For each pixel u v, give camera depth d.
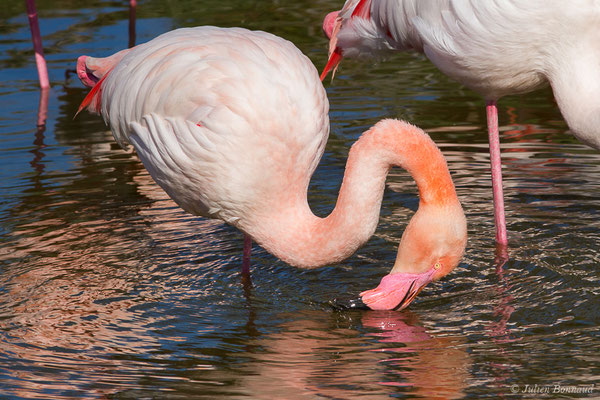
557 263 8.27
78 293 7.84
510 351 6.61
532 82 8.63
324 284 8.12
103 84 8.56
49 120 12.79
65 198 10.12
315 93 7.78
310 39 16.02
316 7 18.12
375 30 9.44
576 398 5.86
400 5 8.93
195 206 8.14
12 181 10.56
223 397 5.98
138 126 7.87
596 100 8.12
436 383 6.12
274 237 7.73
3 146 11.72
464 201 9.96
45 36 16.62
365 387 6.10
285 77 7.68
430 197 7.18
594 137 8.20
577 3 7.97
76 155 11.51
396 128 7.17
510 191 10.23
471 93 13.66
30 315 7.40
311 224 7.60
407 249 7.34
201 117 7.46
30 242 8.94
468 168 10.89
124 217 9.66
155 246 8.95
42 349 6.80
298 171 7.65
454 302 7.61
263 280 8.23
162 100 7.70
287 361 6.54
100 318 7.35
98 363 6.55
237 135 7.45
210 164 7.54
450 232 7.19
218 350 6.75
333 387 6.09
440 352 6.64
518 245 8.77
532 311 7.32
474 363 6.43
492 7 8.09
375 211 7.34
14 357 6.67
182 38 8.06
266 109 7.49
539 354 6.54
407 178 11.00
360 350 6.72
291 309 7.58
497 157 9.05
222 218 7.98
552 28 8.09
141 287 7.99
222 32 8.15
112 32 16.56
